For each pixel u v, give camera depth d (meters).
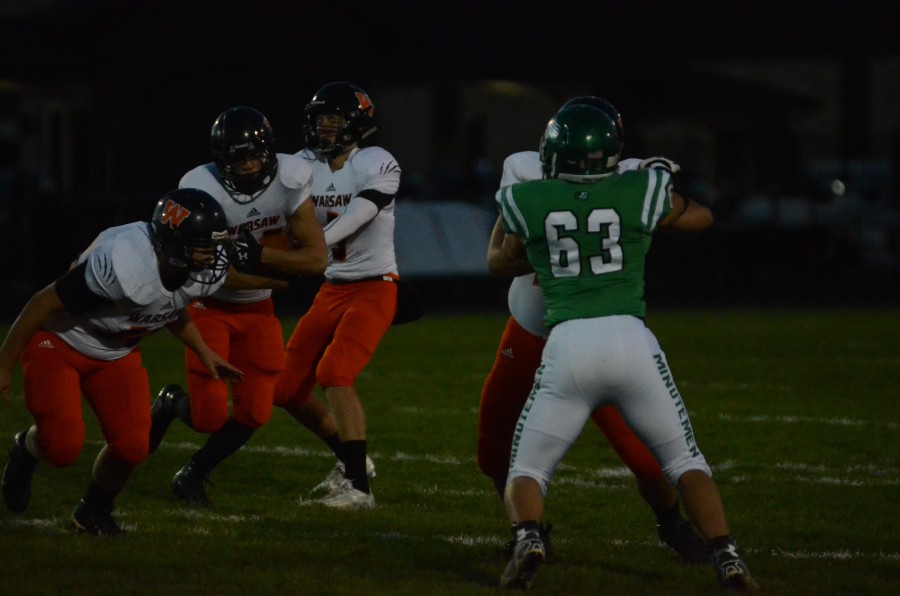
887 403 34.47
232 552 18.64
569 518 21.83
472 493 23.69
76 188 79.50
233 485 24.11
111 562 17.86
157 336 48.66
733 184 91.12
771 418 32.03
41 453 19.72
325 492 23.41
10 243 63.38
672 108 82.19
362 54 67.88
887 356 44.28
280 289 22.00
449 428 30.31
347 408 22.88
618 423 18.62
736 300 67.00
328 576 17.34
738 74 107.44
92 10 67.12
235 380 19.97
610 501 23.14
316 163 24.75
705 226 17.61
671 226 17.48
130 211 62.75
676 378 38.94
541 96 86.38
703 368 41.16
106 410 19.16
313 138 24.52
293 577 17.22
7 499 20.33
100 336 18.89
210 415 22.44
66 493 22.69
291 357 24.27
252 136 21.28
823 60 99.81
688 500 16.56
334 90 24.44
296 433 29.66
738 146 96.19
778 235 75.31
